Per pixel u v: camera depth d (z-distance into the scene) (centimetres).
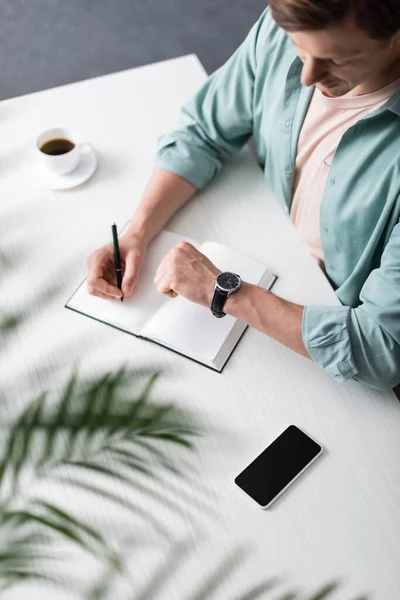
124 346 123
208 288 122
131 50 274
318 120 128
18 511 105
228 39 279
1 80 264
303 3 87
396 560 103
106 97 158
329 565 102
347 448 113
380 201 119
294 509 107
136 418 115
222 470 110
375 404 118
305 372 121
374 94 112
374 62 98
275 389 119
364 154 119
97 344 123
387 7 87
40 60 271
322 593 100
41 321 125
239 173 148
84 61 271
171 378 119
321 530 105
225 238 137
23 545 102
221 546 103
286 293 130
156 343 123
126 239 132
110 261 131
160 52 274
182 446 112
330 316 118
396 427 115
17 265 132
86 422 114
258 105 140
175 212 141
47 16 284
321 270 133
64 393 117
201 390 118
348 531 105
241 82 140
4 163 146
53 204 141
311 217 136
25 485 108
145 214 136
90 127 152
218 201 143
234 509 107
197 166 142
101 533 104
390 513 107
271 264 134
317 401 118
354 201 123
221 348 121
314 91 127
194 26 283
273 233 138
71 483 108
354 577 101
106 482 108
